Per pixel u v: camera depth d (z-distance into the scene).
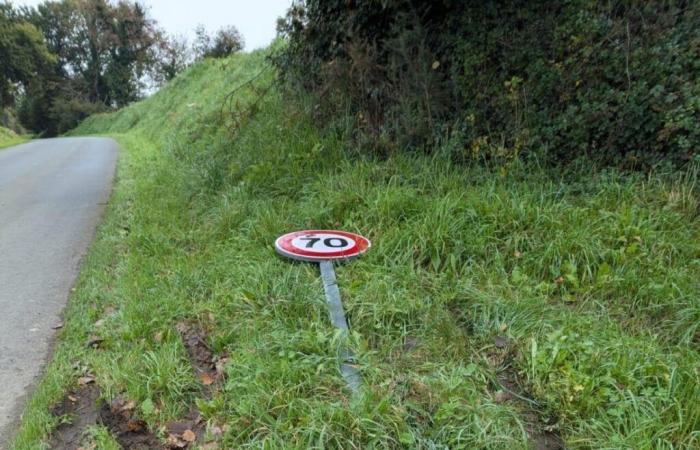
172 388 1.99
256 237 3.50
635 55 3.41
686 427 1.65
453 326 2.35
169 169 6.65
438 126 4.36
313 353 2.13
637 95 3.36
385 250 3.03
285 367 1.98
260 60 10.60
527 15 4.06
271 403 1.82
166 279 3.00
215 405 1.89
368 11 4.90
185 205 4.78
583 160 3.59
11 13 39.81
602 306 2.48
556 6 3.93
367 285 2.68
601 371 1.92
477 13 4.38
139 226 4.21
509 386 2.01
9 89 38.09
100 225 4.60
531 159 3.81
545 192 3.43
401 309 2.45
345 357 2.08
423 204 3.39
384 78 4.86
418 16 4.75
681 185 3.14
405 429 1.67
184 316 2.60
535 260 2.82
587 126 3.59
